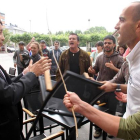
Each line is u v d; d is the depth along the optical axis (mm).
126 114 1045
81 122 1211
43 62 1144
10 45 37188
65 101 834
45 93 1214
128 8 865
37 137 1529
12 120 1086
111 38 2354
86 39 14805
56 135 1346
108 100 1868
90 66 2439
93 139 2262
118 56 2416
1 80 947
